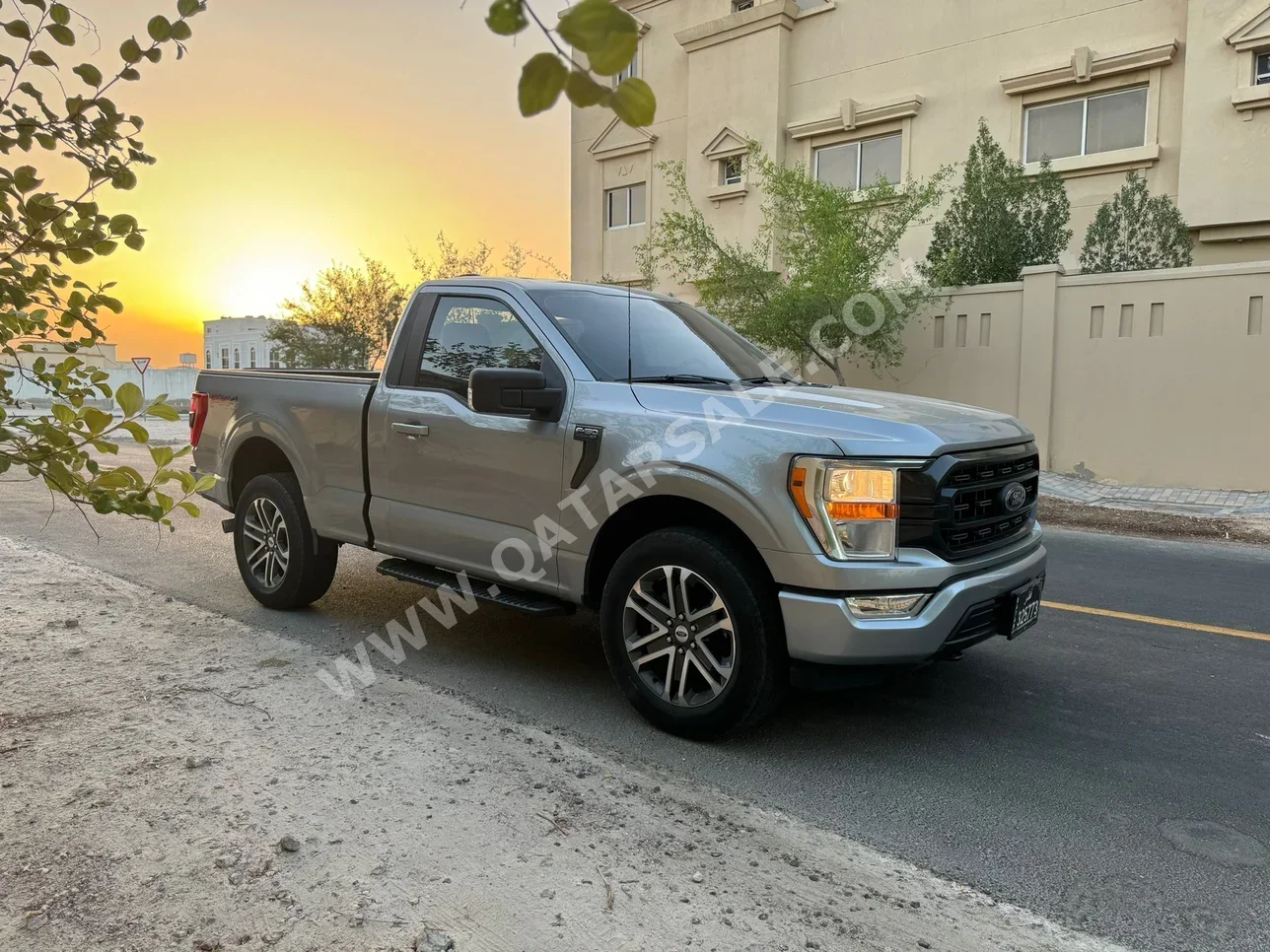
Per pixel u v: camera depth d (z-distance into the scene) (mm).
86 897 2477
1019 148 16016
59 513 9414
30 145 2477
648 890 2602
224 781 3203
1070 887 2703
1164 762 3619
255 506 5562
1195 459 11773
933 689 4449
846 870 2762
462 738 3662
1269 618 5871
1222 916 2562
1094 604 6234
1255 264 11211
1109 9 14922
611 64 924
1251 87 13266
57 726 3660
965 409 4039
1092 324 12484
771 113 18781
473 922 2410
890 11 17375
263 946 2285
